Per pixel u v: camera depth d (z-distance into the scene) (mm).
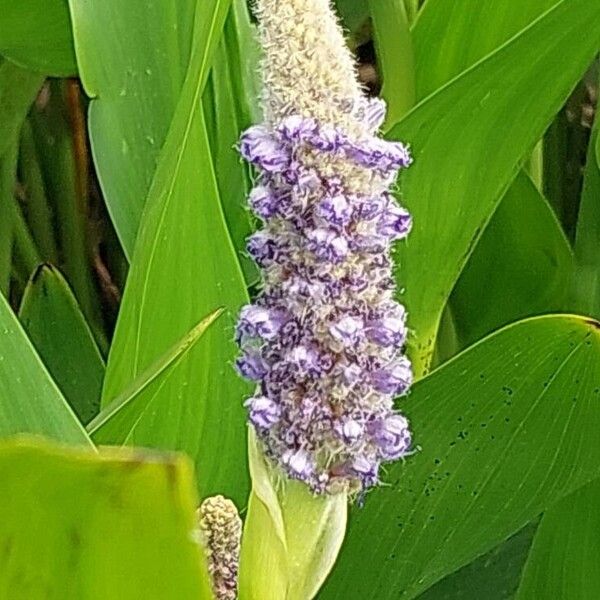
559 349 232
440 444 250
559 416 243
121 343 236
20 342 185
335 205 163
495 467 252
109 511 127
